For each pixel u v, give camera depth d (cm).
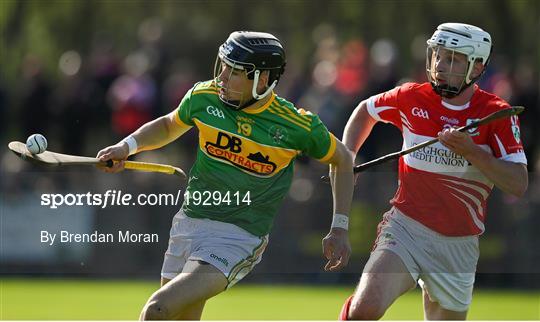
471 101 2153
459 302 2214
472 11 6316
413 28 6266
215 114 2066
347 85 4631
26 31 6812
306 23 6444
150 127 2175
